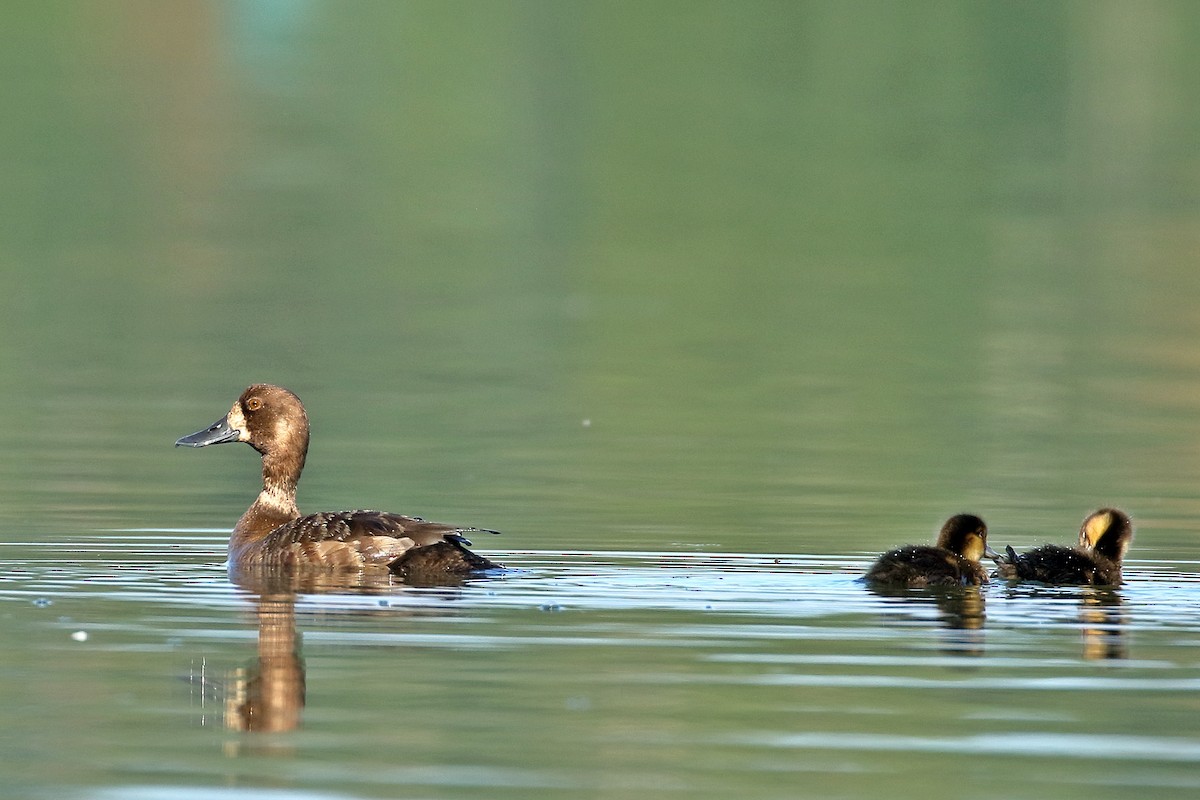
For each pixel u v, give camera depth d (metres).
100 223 51.19
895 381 30.20
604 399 28.39
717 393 29.06
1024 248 47.41
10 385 28.62
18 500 19.53
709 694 11.81
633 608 14.08
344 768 10.46
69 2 97.00
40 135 67.62
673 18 98.19
